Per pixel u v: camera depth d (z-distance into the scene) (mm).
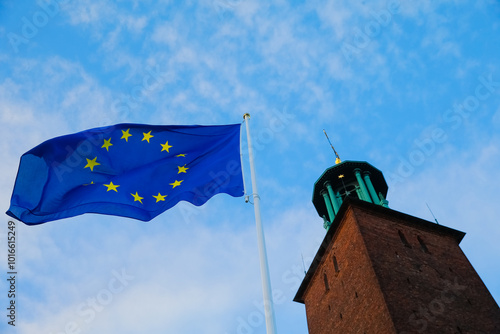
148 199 17000
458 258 29828
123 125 17781
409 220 32031
